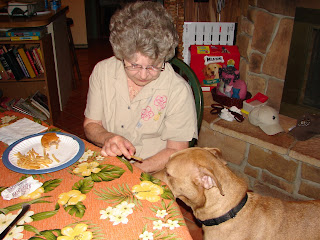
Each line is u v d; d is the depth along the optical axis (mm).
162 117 1409
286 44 2289
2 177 1033
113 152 1157
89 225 841
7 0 3168
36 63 3029
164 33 1172
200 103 1510
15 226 838
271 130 2150
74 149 1161
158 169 1423
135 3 1241
